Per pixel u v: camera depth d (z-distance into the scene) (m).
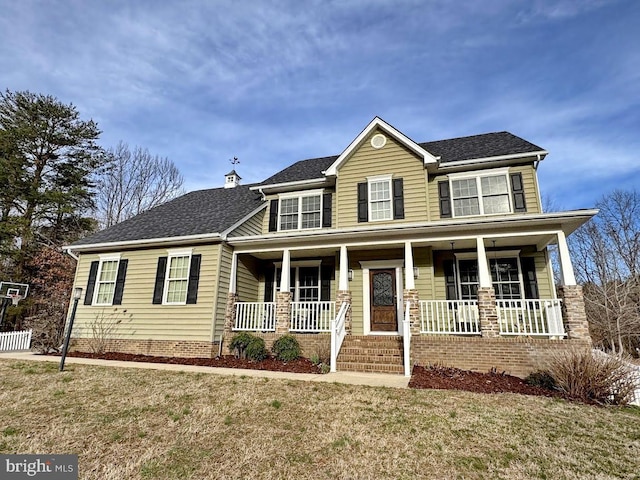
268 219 14.39
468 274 11.70
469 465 3.92
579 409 5.89
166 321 11.62
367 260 12.20
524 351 8.43
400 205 12.00
